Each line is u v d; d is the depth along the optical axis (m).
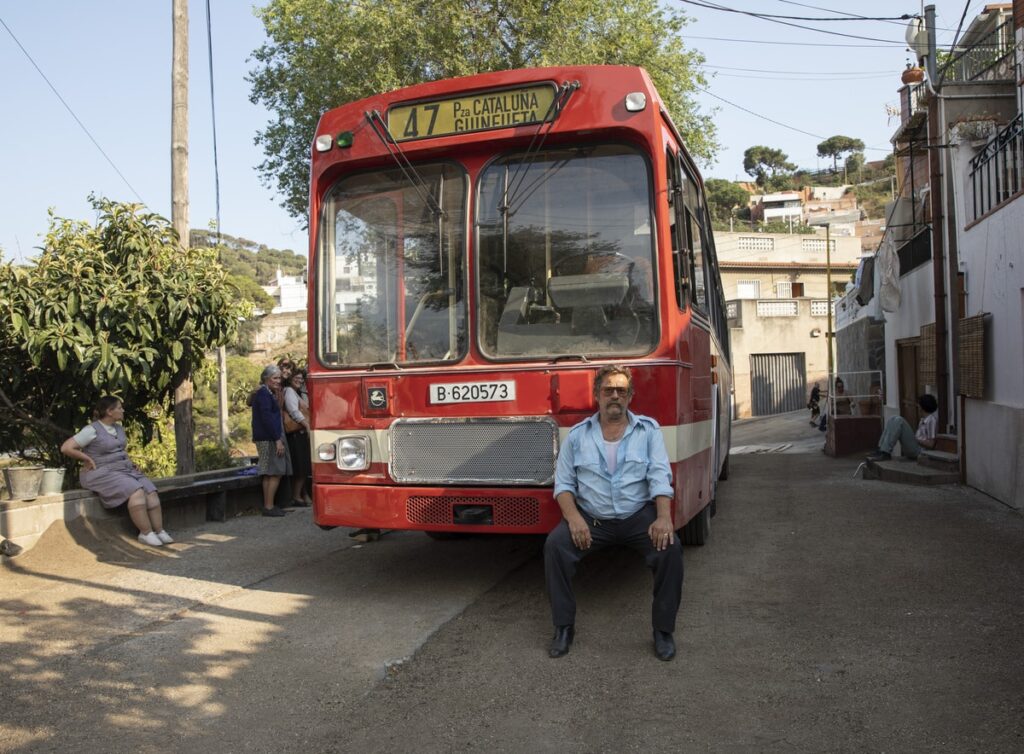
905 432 14.29
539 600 6.46
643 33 19.41
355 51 17.66
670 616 5.09
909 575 6.86
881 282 18.69
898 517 9.57
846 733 4.02
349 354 6.64
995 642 5.20
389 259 6.60
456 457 6.24
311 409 6.69
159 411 12.07
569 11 18.30
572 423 6.01
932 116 14.64
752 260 46.62
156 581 7.21
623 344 6.07
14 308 9.34
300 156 20.34
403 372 6.37
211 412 32.28
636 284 6.10
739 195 97.12
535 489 6.07
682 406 6.31
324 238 6.79
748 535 8.85
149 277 10.20
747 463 18.14
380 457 6.43
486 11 18.06
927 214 17.19
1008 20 15.34
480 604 6.37
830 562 7.42
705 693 4.54
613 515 5.30
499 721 4.26
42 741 4.09
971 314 12.48
